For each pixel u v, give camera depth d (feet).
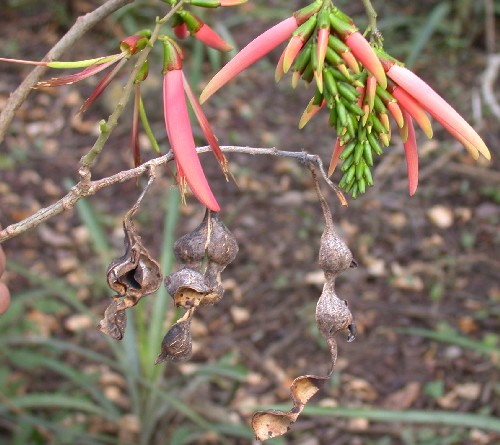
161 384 11.06
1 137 4.14
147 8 19.76
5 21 20.61
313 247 15.08
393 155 15.98
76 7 20.51
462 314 13.71
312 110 3.34
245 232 15.35
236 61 3.18
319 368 12.85
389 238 15.16
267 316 13.78
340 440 11.63
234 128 17.65
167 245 10.59
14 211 15.85
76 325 13.29
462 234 15.26
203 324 13.61
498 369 12.67
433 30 19.04
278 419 3.43
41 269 14.52
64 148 17.51
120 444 10.71
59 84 3.30
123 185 16.46
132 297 3.41
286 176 16.56
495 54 18.93
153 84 18.02
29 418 10.47
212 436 11.48
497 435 11.44
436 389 12.45
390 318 13.70
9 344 12.12
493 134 16.90
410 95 3.24
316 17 3.14
